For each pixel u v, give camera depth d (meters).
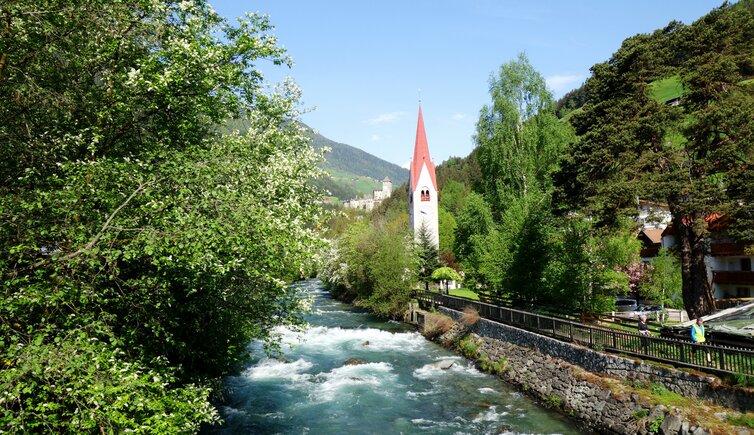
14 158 10.40
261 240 9.80
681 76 22.17
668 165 21.95
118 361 8.43
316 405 20.58
